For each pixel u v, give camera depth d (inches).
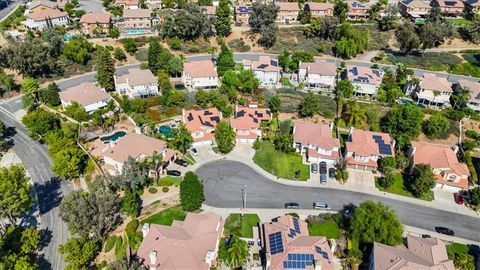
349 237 3319.4
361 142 4313.5
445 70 6299.2
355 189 4018.2
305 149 4446.4
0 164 4195.4
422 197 3956.7
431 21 7140.8
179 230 3125.0
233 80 5315.0
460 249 3383.4
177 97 5019.7
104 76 5369.1
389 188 4045.3
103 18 6988.2
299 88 5649.6
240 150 4500.5
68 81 5767.7
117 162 3902.6
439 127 4712.1
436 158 4158.5
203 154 4397.1
